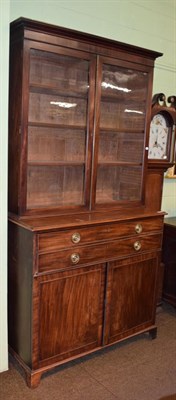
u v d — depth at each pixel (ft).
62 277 6.70
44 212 7.09
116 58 7.52
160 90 10.50
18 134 6.62
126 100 8.33
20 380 6.87
